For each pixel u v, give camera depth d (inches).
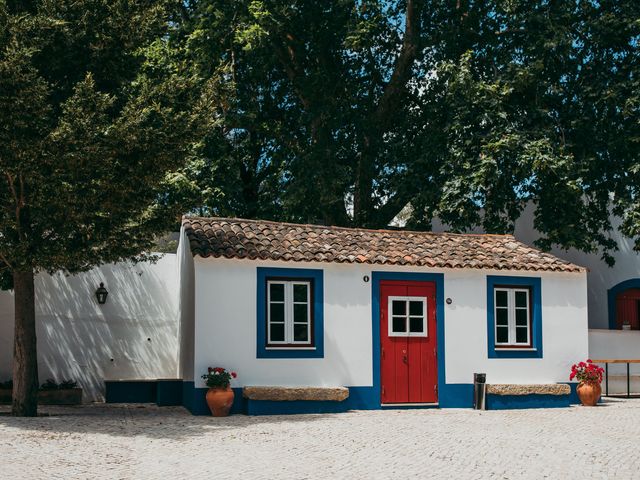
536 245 906.7
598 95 900.0
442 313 681.0
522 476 370.3
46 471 361.4
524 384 674.2
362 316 657.0
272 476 358.9
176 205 596.7
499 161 876.6
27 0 550.6
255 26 864.3
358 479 356.8
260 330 626.2
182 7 1033.5
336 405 627.8
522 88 893.8
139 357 807.1
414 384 666.8
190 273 664.4
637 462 409.4
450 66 890.7
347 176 932.6
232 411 609.9
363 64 1034.1
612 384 844.6
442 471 379.9
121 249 580.4
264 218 1016.2
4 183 531.5
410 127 1005.8
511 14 930.7
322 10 977.5
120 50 563.5
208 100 557.3
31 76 478.3
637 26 879.7
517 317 708.7
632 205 875.4
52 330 768.3
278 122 1042.1
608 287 998.4
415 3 970.7
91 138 493.7
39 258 532.7
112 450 419.8
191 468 374.6
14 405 574.2
